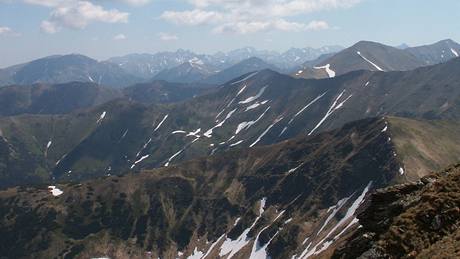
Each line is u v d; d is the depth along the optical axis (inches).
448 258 1116.5
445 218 1312.7
